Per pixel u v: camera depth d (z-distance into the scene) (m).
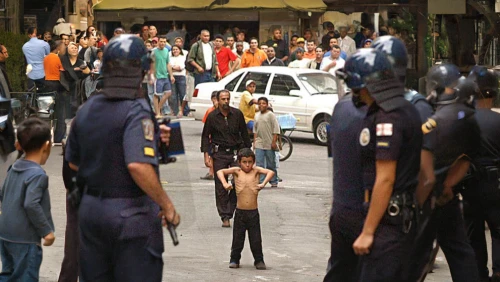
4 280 9.87
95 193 7.75
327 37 35.06
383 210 7.70
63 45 24.58
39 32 40.47
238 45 36.50
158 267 7.79
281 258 13.85
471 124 9.62
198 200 18.72
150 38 33.91
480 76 10.93
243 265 13.39
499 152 10.91
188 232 15.21
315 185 20.91
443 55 18.64
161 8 40.84
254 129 20.81
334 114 8.19
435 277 12.30
